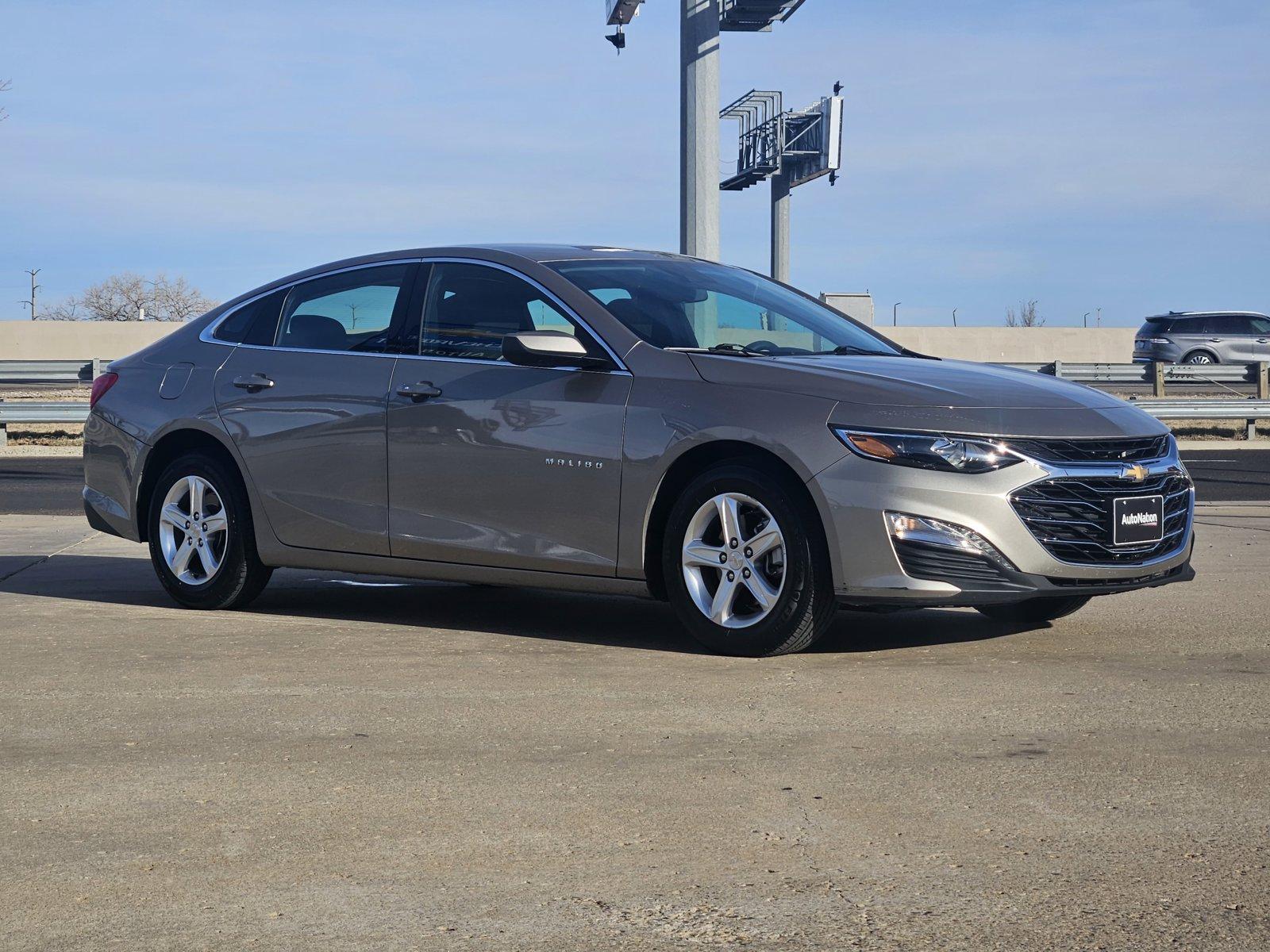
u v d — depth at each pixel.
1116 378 26.72
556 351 5.49
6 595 7.10
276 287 6.73
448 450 5.85
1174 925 2.63
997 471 4.97
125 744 3.97
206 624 6.10
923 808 3.34
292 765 3.75
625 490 5.40
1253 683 4.72
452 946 2.56
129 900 2.80
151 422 6.77
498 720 4.23
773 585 5.19
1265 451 19.55
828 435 5.04
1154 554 5.32
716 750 3.88
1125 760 3.74
